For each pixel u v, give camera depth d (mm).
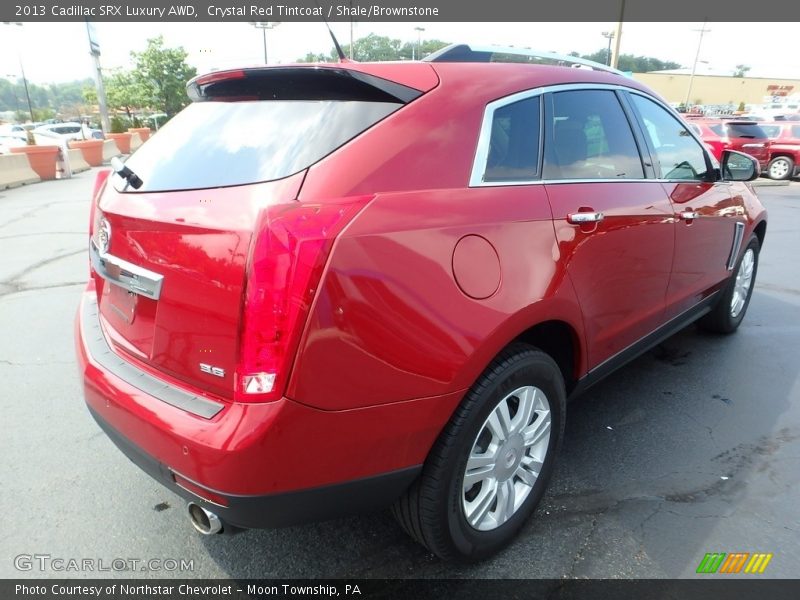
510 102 2346
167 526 2586
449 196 2004
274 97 2303
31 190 14438
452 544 2148
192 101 2754
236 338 1703
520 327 2123
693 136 3668
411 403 1857
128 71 46250
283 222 1638
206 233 1775
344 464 1798
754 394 3736
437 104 2113
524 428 2320
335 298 1660
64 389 3850
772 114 30109
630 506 2660
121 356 2207
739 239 4145
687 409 3539
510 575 2271
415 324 1817
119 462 3057
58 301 5668
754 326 4941
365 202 1784
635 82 3252
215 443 1674
